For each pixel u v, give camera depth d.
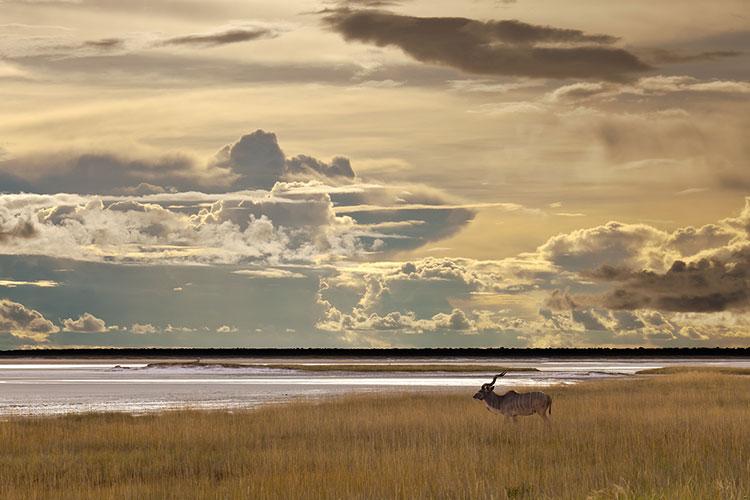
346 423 35.66
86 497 19.98
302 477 21.36
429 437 30.58
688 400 47.06
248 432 33.62
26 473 24.22
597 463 22.92
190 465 25.44
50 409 55.41
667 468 21.89
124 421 40.97
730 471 20.77
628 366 170.88
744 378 77.12
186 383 97.25
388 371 136.75
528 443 28.94
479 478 20.58
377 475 21.19
